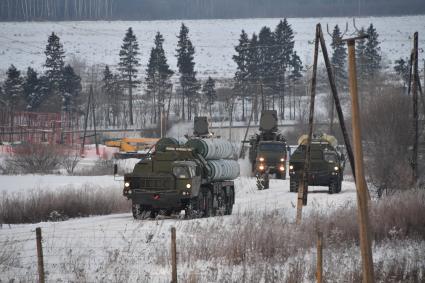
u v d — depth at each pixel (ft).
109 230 225.56
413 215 234.99
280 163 597.11
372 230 221.66
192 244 179.73
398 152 504.02
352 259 167.12
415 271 157.17
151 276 149.48
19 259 168.76
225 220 255.50
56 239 204.85
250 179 581.94
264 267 159.63
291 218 268.41
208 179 293.23
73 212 311.47
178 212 297.33
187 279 143.64
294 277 146.30
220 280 142.41
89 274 151.23
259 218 244.22
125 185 274.77
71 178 526.98
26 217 297.33
